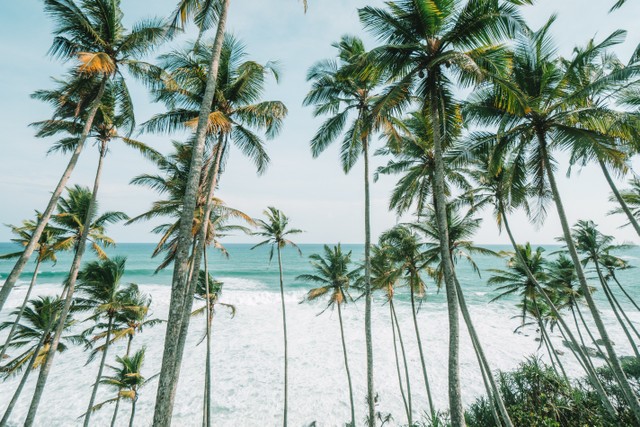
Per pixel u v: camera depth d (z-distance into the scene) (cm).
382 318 3092
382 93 847
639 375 1433
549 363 2080
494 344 2416
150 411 1542
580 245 1878
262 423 1446
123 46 988
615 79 704
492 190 1256
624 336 2545
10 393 1661
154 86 1070
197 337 2575
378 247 1773
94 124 1162
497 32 708
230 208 1134
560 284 1930
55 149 1144
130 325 1470
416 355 2212
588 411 901
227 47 1017
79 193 1420
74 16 881
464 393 1681
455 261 1385
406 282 1723
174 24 831
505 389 1150
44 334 1255
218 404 1597
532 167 1009
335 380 1855
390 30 782
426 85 820
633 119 721
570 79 860
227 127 787
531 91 887
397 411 1538
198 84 1003
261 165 1128
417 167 1119
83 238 1070
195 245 1170
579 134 793
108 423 1440
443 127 869
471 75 724
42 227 812
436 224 1350
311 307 3544
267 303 3725
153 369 1964
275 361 2111
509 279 1811
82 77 972
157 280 5362
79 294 1461
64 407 1547
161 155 1191
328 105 1159
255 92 1039
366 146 1156
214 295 1680
